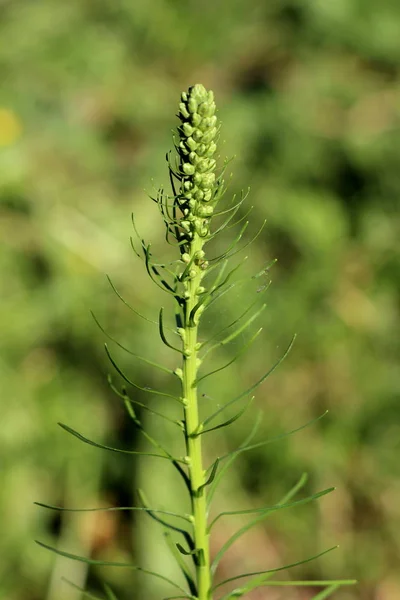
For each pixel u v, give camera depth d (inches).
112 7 76.6
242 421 47.5
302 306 52.4
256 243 54.0
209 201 21.4
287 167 58.5
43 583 42.5
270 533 44.6
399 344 51.8
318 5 71.4
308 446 47.0
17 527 44.0
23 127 64.7
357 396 49.4
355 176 58.4
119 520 44.6
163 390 47.9
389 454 46.6
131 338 50.5
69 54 72.0
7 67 71.1
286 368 50.5
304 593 42.6
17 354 50.9
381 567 42.8
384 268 54.9
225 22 75.0
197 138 21.1
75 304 52.6
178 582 41.6
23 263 55.7
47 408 48.3
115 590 41.9
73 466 46.3
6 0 82.0
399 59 68.0
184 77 72.1
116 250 55.7
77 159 62.2
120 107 67.4
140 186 59.4
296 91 65.9
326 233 55.4
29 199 58.2
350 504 45.4
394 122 61.3
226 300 46.8
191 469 22.1
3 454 46.7
